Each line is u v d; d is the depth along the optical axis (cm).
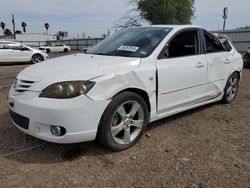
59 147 368
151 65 386
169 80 407
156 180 297
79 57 413
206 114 521
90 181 294
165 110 415
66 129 313
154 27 464
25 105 327
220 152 366
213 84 507
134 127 378
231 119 499
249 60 1380
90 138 328
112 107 336
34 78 337
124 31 490
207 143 393
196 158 347
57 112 308
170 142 392
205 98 497
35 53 1772
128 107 366
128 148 368
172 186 288
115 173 309
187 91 446
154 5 2292
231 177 307
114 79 338
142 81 369
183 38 451
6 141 386
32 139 392
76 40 5044
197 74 457
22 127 341
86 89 319
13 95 352
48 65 373
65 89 315
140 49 409
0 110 526
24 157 342
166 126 453
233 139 410
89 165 325
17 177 300
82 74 329
